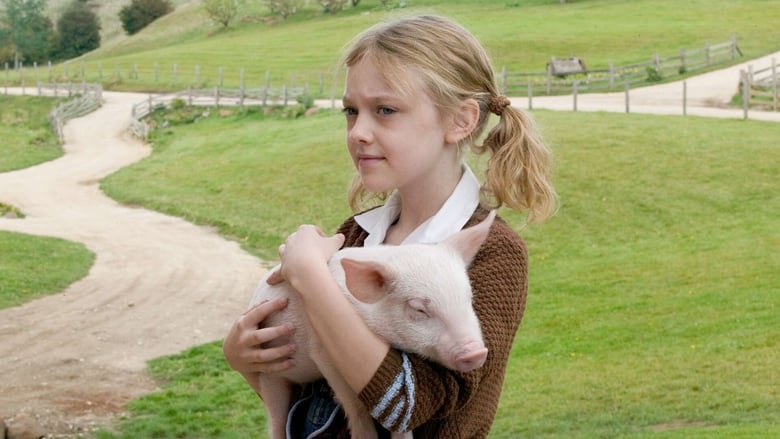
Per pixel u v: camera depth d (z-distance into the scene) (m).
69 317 19.06
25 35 115.56
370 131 3.03
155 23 104.00
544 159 3.24
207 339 17.97
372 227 3.50
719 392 12.55
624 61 53.47
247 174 34.47
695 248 21.44
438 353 2.80
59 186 37.25
